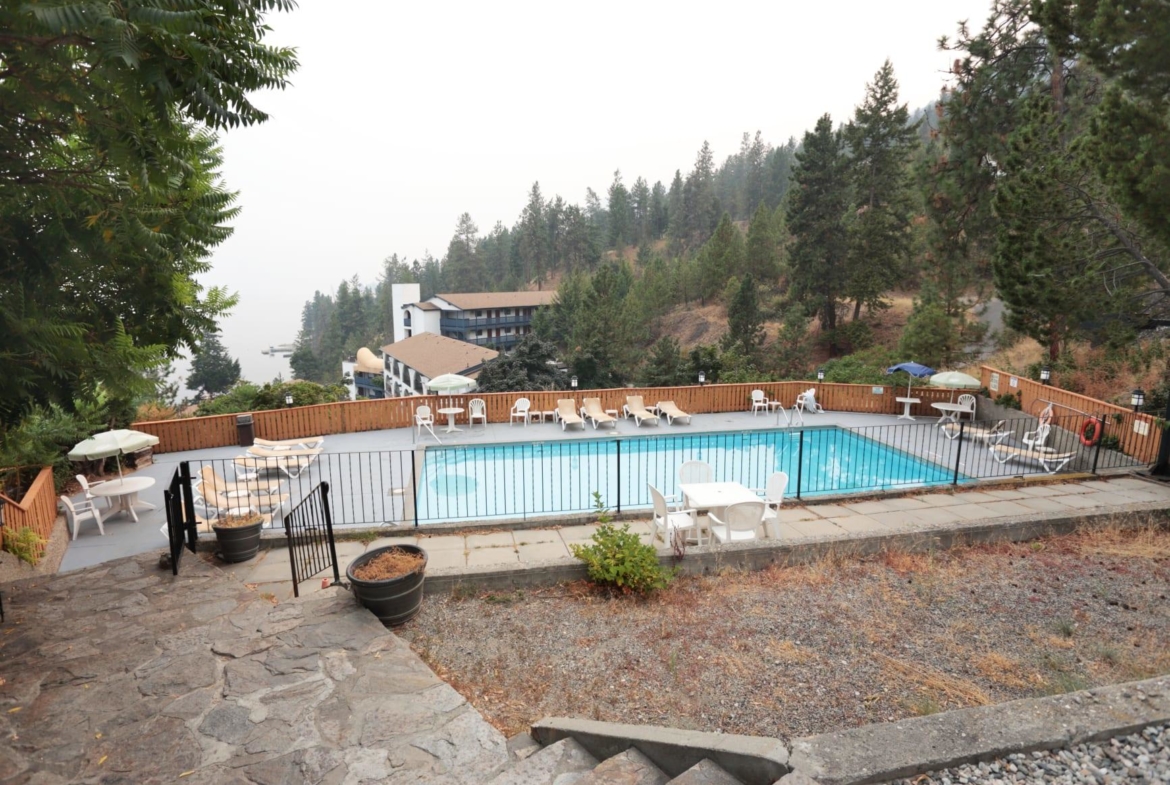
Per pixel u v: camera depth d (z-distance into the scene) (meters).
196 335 5.47
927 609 5.39
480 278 100.19
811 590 5.82
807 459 13.31
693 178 87.94
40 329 3.54
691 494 7.69
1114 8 7.67
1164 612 5.28
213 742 3.53
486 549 7.37
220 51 2.96
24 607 5.36
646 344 52.00
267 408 16.05
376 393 63.31
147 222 4.27
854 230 31.09
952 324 21.30
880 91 30.75
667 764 3.16
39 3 2.35
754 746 2.93
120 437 8.62
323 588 6.07
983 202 20.70
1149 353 13.88
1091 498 8.98
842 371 21.14
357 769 3.30
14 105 3.38
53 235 4.05
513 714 3.94
